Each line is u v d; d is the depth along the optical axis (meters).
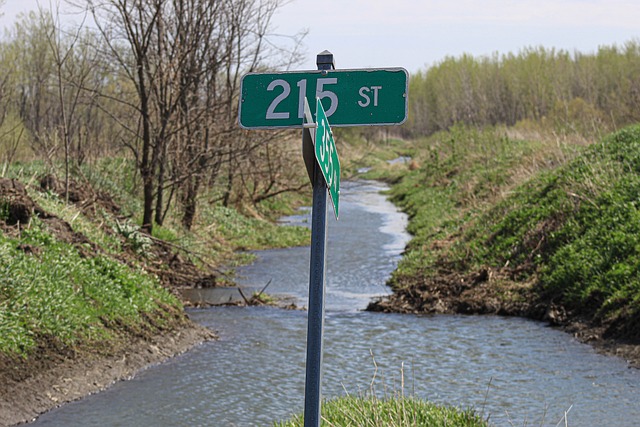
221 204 29.56
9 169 17.23
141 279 13.71
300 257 23.75
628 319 12.68
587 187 17.92
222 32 22.42
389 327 14.27
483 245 18.88
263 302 16.47
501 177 27.92
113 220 17.75
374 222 33.06
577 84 83.19
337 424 6.67
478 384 10.28
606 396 9.66
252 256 23.41
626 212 15.91
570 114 47.16
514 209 19.94
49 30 37.41
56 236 13.04
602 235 15.63
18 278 10.32
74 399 9.31
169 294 14.53
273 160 29.59
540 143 29.83
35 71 37.16
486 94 93.00
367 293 18.00
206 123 21.61
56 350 9.94
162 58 20.06
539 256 16.72
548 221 17.83
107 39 19.17
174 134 21.05
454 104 98.25
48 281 10.94
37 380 9.20
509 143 34.78
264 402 9.45
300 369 11.09
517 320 14.95
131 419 8.70
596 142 21.70
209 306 16.06
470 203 26.67
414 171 51.53
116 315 11.72
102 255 13.34
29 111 36.59
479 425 7.44
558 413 8.98
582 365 11.29
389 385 10.19
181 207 23.34
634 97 34.41
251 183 33.75
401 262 21.17
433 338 13.27
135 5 19.05
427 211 31.50
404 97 3.46
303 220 33.06
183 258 19.56
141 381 10.29
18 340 9.43
